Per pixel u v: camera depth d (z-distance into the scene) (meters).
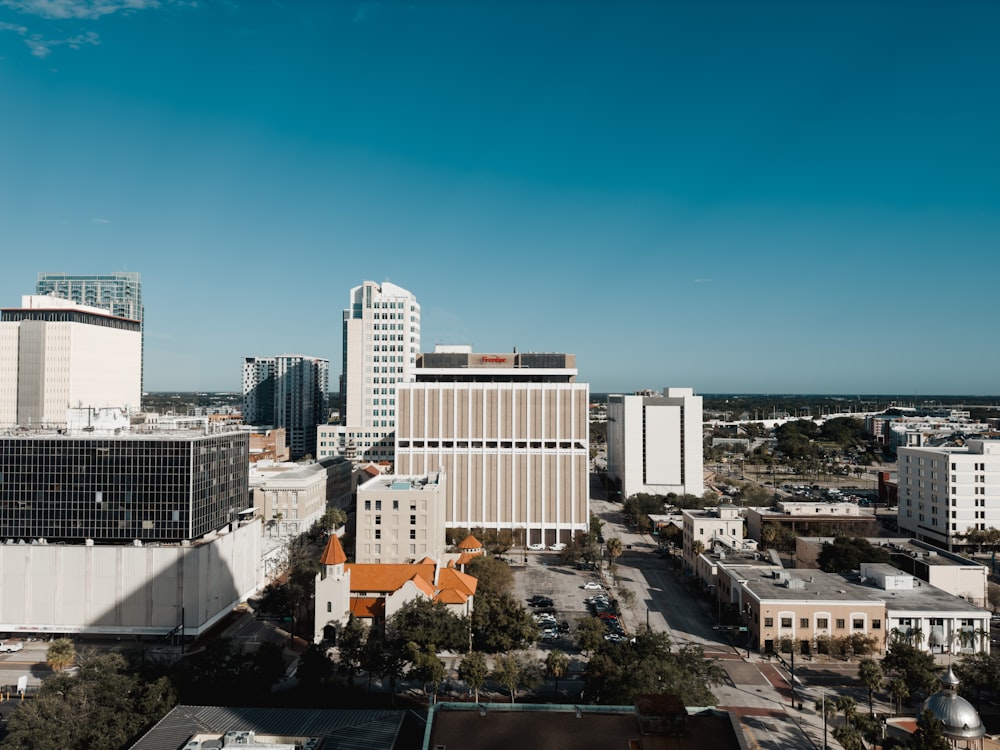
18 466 125.81
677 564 182.00
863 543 158.50
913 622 120.31
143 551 122.50
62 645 105.25
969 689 97.31
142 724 81.19
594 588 161.38
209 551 125.44
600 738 60.56
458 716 64.19
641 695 63.59
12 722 78.00
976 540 196.62
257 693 93.94
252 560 147.00
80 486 125.12
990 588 147.88
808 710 98.31
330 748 73.06
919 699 102.31
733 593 136.00
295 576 133.38
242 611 140.88
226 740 72.75
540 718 63.91
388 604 121.00
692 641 126.38
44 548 123.50
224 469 137.75
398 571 129.50
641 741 59.38
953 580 144.75
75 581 123.25
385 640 112.69
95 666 89.06
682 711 60.50
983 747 85.56
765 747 87.50
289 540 178.12
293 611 127.50
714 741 59.56
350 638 105.62
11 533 125.81
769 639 120.38
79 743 79.69
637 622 137.00
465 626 113.12
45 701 80.06
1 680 107.62
